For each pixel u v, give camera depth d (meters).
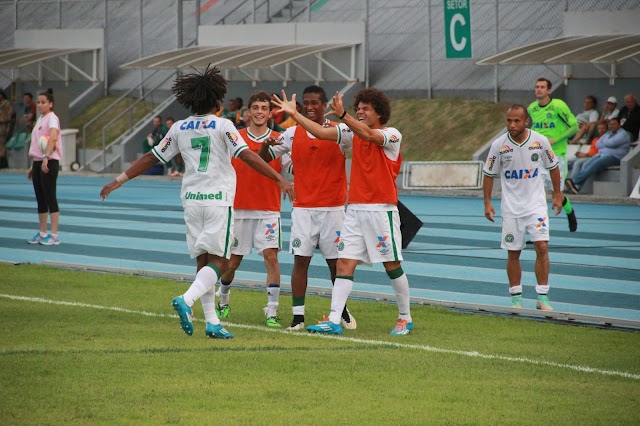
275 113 28.77
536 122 56.03
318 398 21.47
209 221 27.61
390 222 28.91
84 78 132.12
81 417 19.73
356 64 111.56
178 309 26.64
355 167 29.19
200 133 27.62
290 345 27.05
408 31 113.75
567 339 28.28
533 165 33.00
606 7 99.50
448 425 19.58
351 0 120.31
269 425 19.36
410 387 22.55
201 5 134.12
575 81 97.94
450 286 38.91
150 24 135.62
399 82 110.69
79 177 109.12
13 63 125.62
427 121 103.50
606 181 80.69
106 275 39.34
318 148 30.09
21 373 23.16
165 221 62.88
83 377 22.89
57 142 49.84
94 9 140.88
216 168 27.62
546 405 21.16
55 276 38.75
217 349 26.23
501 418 20.14
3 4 145.62
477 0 110.38
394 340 28.03
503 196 33.53
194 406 20.67
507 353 26.34
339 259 29.41
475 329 29.77
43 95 49.69
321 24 112.62
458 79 107.06
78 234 55.12
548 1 105.25
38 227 58.59
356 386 22.56
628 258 46.91
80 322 29.55
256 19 126.62
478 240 53.53
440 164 87.38
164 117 118.62
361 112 29.23
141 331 28.47
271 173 27.25
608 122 82.56
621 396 21.97
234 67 106.06
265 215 31.02
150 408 20.44
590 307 34.44
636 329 29.94
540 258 32.84
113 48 134.75
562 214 68.12
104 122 125.19
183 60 108.31
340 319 29.16
